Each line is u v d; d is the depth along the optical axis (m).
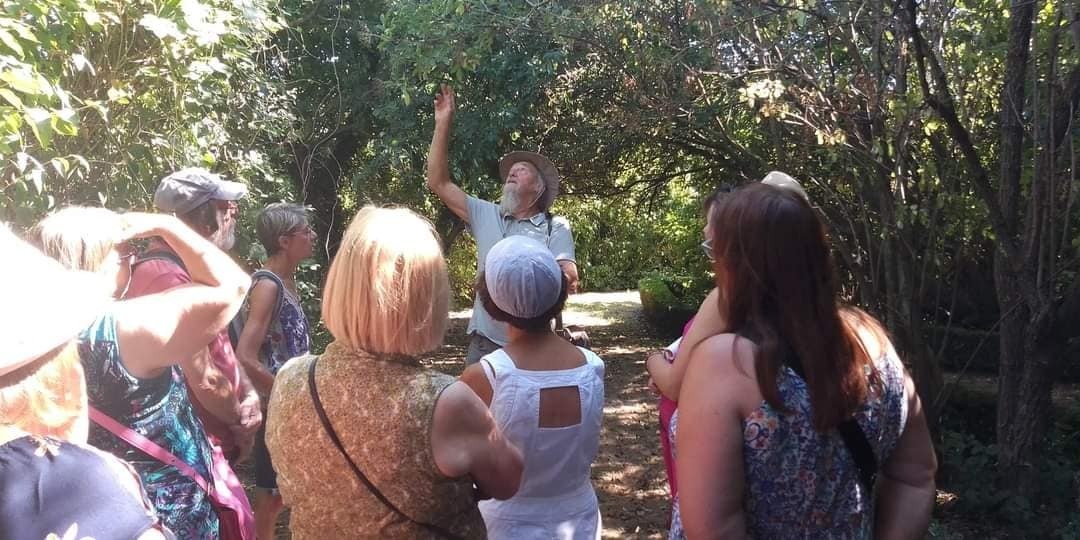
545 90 8.30
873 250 5.21
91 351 1.85
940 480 4.82
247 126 5.82
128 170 3.90
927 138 4.65
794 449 1.43
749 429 1.44
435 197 10.34
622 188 10.23
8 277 1.16
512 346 2.31
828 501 1.46
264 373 3.02
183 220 2.75
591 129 8.77
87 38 3.67
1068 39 4.14
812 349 1.43
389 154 8.22
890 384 1.53
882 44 4.62
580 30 6.09
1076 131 4.30
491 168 9.55
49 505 1.06
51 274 1.21
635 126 6.46
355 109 8.45
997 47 4.44
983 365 7.13
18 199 3.01
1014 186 4.35
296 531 1.75
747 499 1.48
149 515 1.14
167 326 1.92
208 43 3.98
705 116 6.38
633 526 4.84
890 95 4.43
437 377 1.71
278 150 7.02
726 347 1.48
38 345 1.13
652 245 19.83
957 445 4.78
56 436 1.18
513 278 2.22
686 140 7.91
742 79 5.23
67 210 2.20
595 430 2.30
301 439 1.71
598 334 12.78
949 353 7.23
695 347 1.55
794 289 1.45
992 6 4.58
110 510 1.09
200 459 2.11
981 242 5.40
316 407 1.70
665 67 5.84
